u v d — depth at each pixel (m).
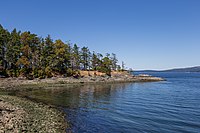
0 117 22.73
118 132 21.69
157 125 24.39
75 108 35.06
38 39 94.81
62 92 59.53
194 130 22.52
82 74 113.69
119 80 117.00
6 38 82.62
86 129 22.53
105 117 28.47
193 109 34.75
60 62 99.12
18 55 85.50
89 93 58.62
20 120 22.77
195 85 96.25
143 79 131.75
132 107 36.56
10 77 78.62
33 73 84.88
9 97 42.28
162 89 74.75
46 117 26.27
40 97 47.34
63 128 22.16
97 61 130.38
